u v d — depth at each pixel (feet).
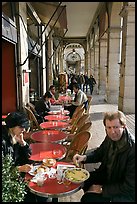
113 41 41.60
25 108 18.38
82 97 26.04
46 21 34.55
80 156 8.89
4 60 18.98
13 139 8.09
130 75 29.55
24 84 21.45
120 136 6.98
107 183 7.32
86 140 11.03
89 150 16.83
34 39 31.04
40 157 9.48
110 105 40.37
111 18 40.27
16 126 8.04
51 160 8.65
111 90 43.01
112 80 42.73
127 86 29.76
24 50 22.16
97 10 54.13
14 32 18.20
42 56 37.14
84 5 48.39
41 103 22.68
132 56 29.14
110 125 6.95
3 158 5.50
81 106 20.98
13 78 19.36
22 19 20.99
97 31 58.03
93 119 28.09
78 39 98.99
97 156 8.71
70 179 7.27
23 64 20.06
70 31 81.41
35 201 7.91
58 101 30.63
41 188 6.93
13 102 19.53
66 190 6.84
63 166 8.40
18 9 19.35
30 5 25.25
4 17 15.06
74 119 18.19
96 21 58.75
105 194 6.90
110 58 42.22
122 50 31.50
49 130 14.15
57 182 7.27
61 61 95.81
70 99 32.89
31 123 17.54
